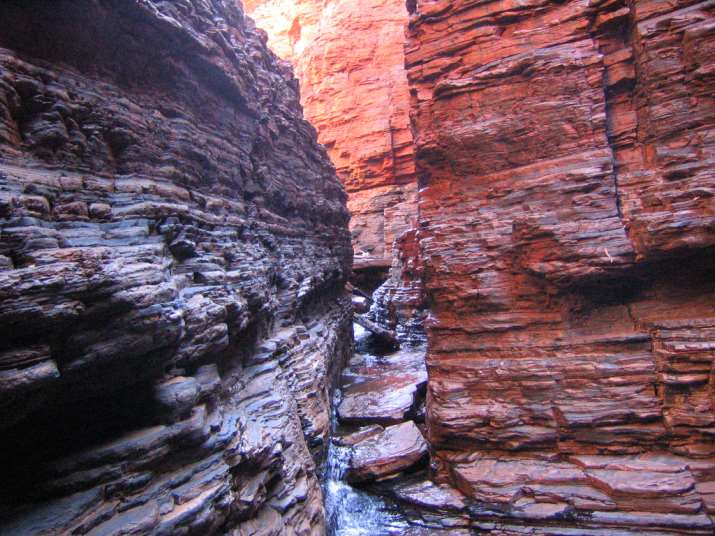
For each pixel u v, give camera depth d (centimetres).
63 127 548
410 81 1229
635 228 912
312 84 3981
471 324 1082
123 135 638
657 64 933
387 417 1316
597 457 901
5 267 369
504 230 1059
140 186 636
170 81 775
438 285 1123
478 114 1112
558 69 1033
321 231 1745
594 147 996
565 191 998
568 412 925
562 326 1006
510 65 1074
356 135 3697
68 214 506
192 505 479
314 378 1063
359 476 1066
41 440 448
